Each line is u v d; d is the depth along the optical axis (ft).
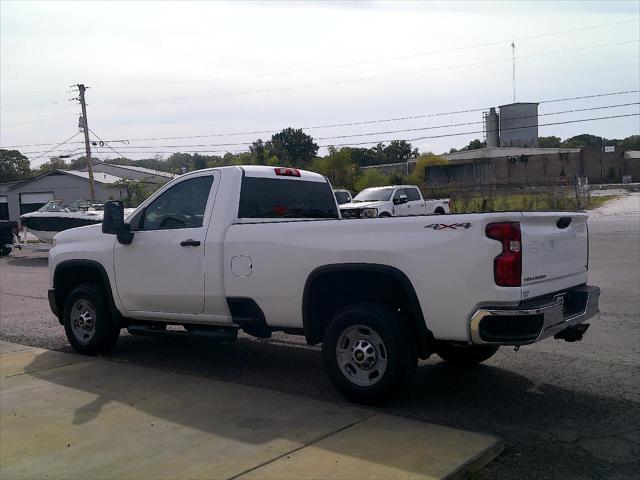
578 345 25.66
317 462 14.65
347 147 228.02
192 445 15.99
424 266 17.46
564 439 16.37
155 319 24.14
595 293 20.04
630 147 363.15
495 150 243.40
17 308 39.32
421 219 17.67
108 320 25.63
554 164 229.86
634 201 143.23
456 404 19.10
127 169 229.66
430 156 211.82
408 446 15.43
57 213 71.72
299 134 223.51
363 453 15.08
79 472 14.70
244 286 21.01
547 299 17.94
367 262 18.38
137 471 14.58
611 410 18.42
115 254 24.61
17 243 93.40
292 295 19.94
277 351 26.43
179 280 22.61
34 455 15.76
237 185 22.38
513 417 17.98
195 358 25.48
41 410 19.08
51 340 29.84
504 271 16.57
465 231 16.92
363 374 18.81
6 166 294.87
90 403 19.61
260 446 15.74
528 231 17.21
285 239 20.01
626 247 60.23
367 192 82.43
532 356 24.27
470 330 16.98
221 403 19.27
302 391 20.92
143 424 17.63
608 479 14.11
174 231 22.91
